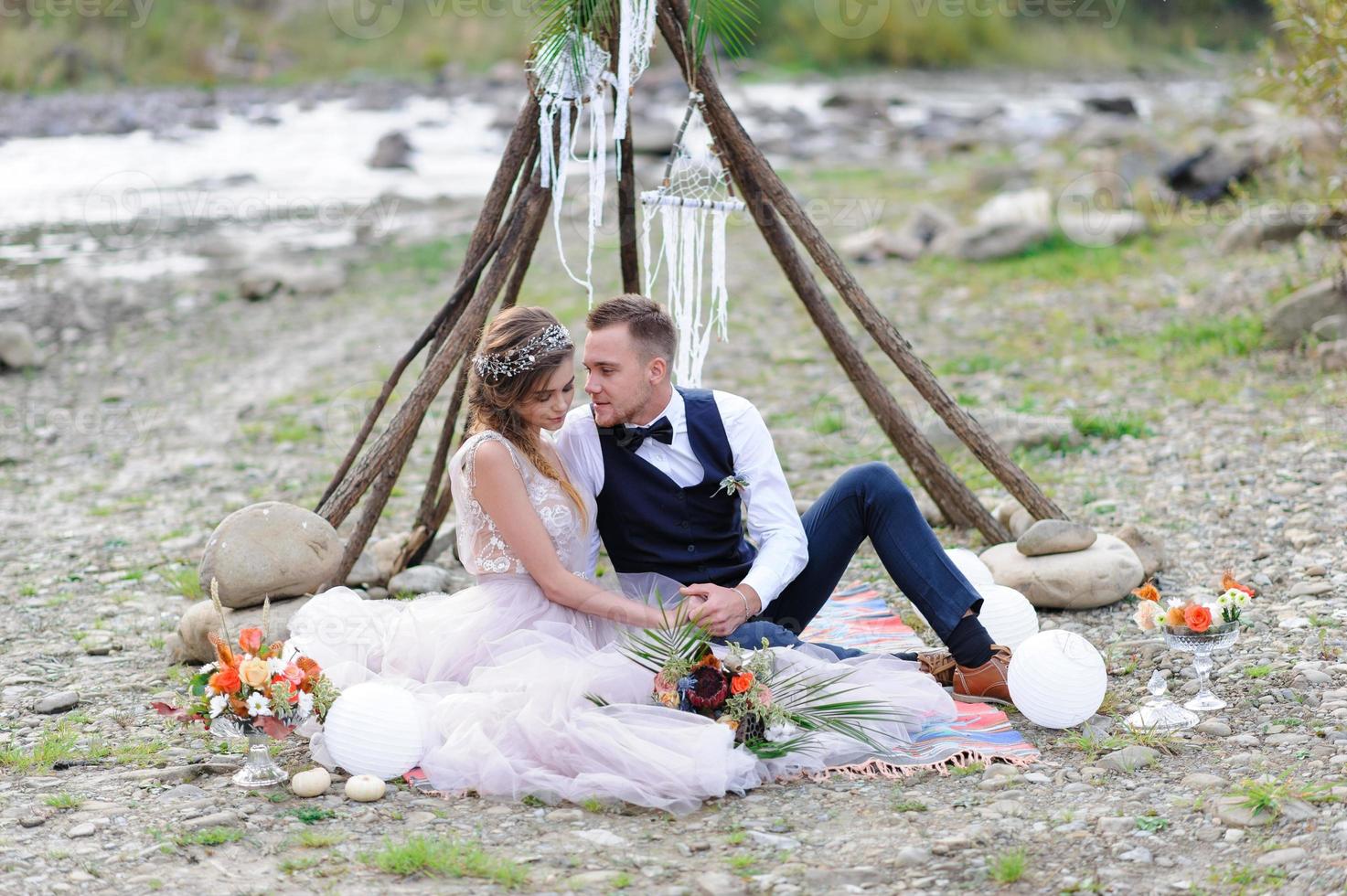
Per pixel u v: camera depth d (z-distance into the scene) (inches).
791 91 1071.0
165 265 514.3
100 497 279.0
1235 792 132.2
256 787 142.2
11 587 225.0
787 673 150.2
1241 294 378.9
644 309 155.8
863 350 377.4
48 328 430.3
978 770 143.0
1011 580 194.4
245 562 181.5
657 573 160.7
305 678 142.0
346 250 537.0
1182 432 274.5
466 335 189.6
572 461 159.6
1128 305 393.1
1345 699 154.6
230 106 927.0
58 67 972.6
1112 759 141.9
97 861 124.5
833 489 163.6
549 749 141.1
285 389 362.9
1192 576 203.3
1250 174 507.5
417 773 143.9
